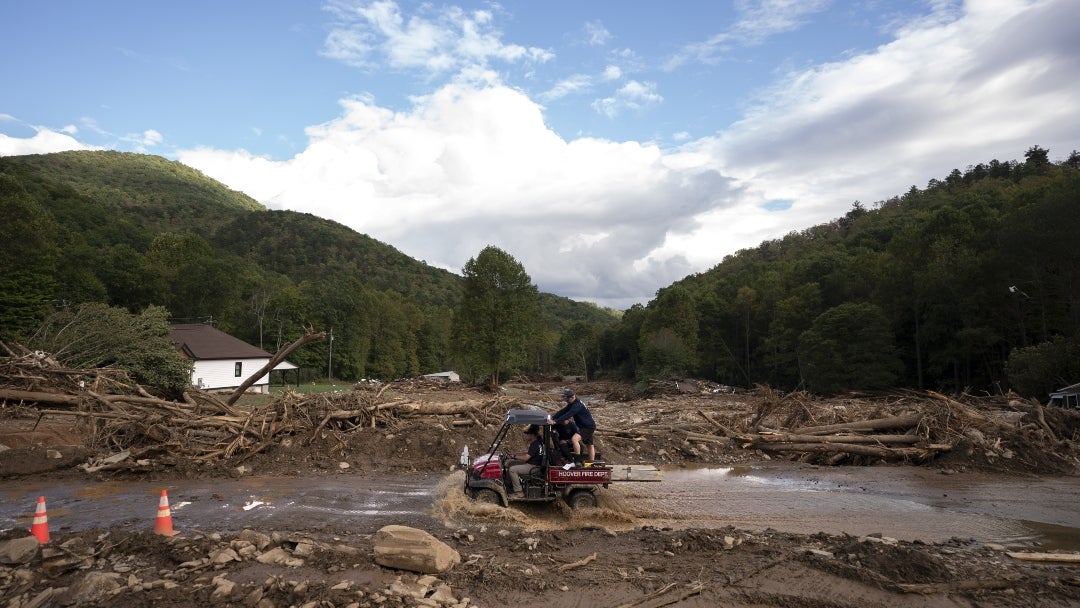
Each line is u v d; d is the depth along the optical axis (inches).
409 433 669.9
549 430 434.9
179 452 596.7
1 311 1562.5
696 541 339.0
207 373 1995.6
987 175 5802.2
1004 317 2054.6
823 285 3203.7
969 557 327.6
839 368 2155.5
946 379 2324.1
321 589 246.8
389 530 293.6
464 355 2544.3
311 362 3599.9
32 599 239.0
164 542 305.7
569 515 419.8
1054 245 1774.1
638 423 978.1
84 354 1021.2
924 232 2495.1
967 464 677.3
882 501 504.4
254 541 309.7
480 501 424.2
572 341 5024.6
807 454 746.2
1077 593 276.7
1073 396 1277.1
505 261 2522.1
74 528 366.9
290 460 607.2
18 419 650.2
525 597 259.0
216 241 7431.1
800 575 290.8
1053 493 544.7
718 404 1711.4
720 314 3816.4
